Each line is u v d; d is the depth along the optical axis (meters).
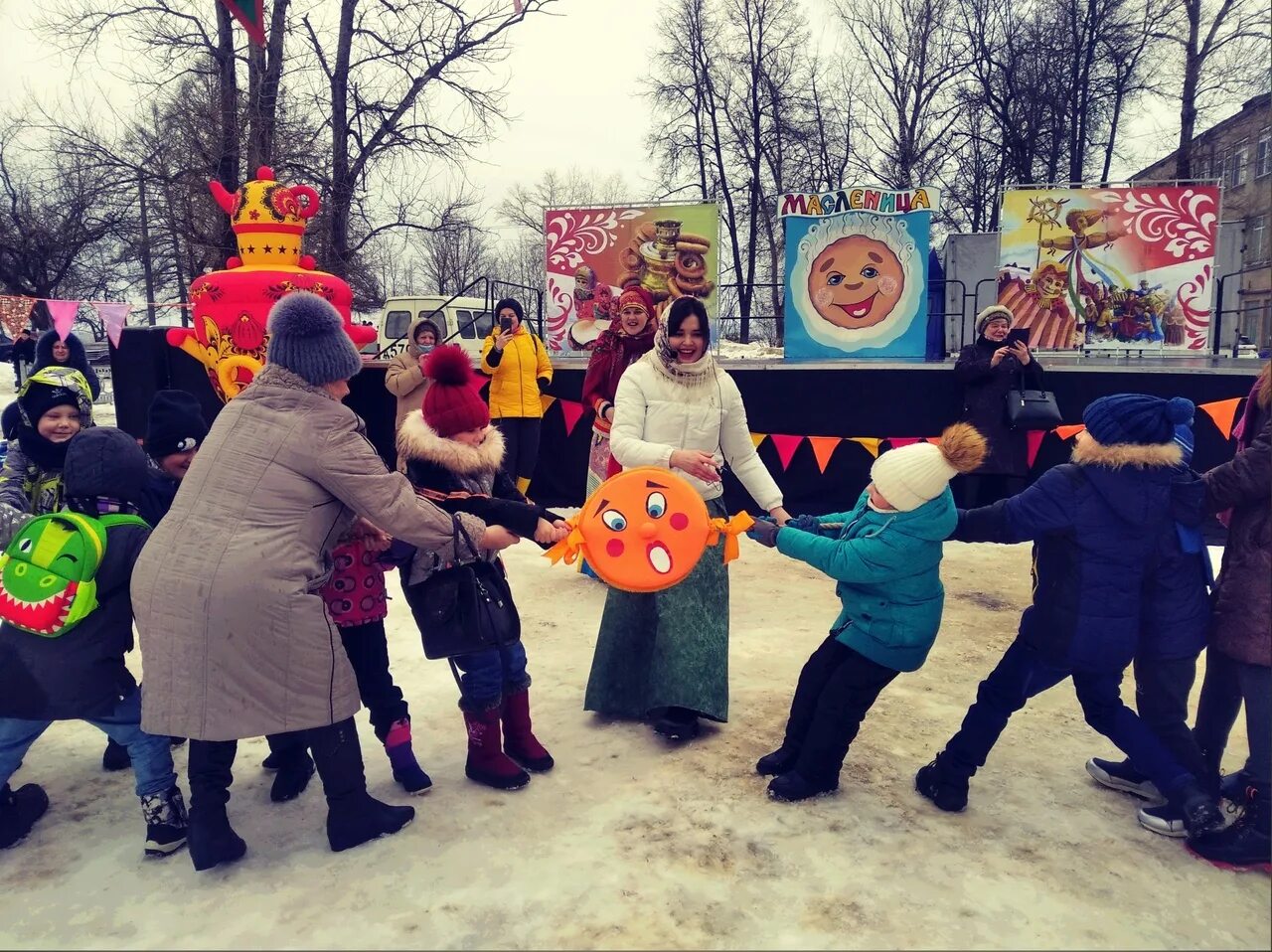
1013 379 6.78
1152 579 2.93
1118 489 2.81
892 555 2.92
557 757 3.60
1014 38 26.05
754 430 7.84
